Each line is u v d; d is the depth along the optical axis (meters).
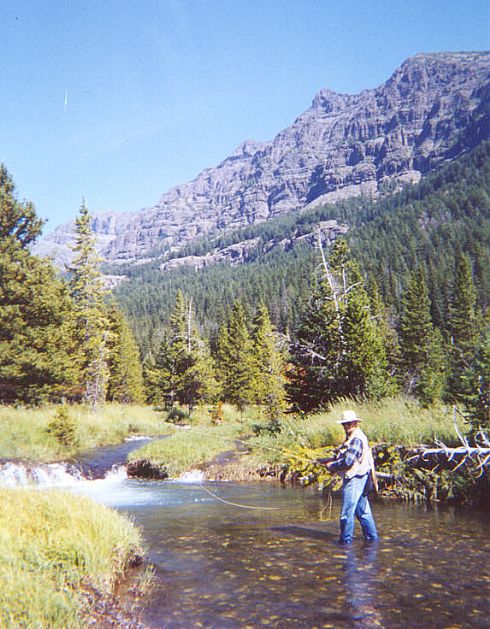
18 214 33.25
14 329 30.58
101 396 43.47
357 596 4.95
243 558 6.36
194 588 5.27
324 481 12.60
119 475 18.27
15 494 6.90
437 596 4.94
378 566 5.91
